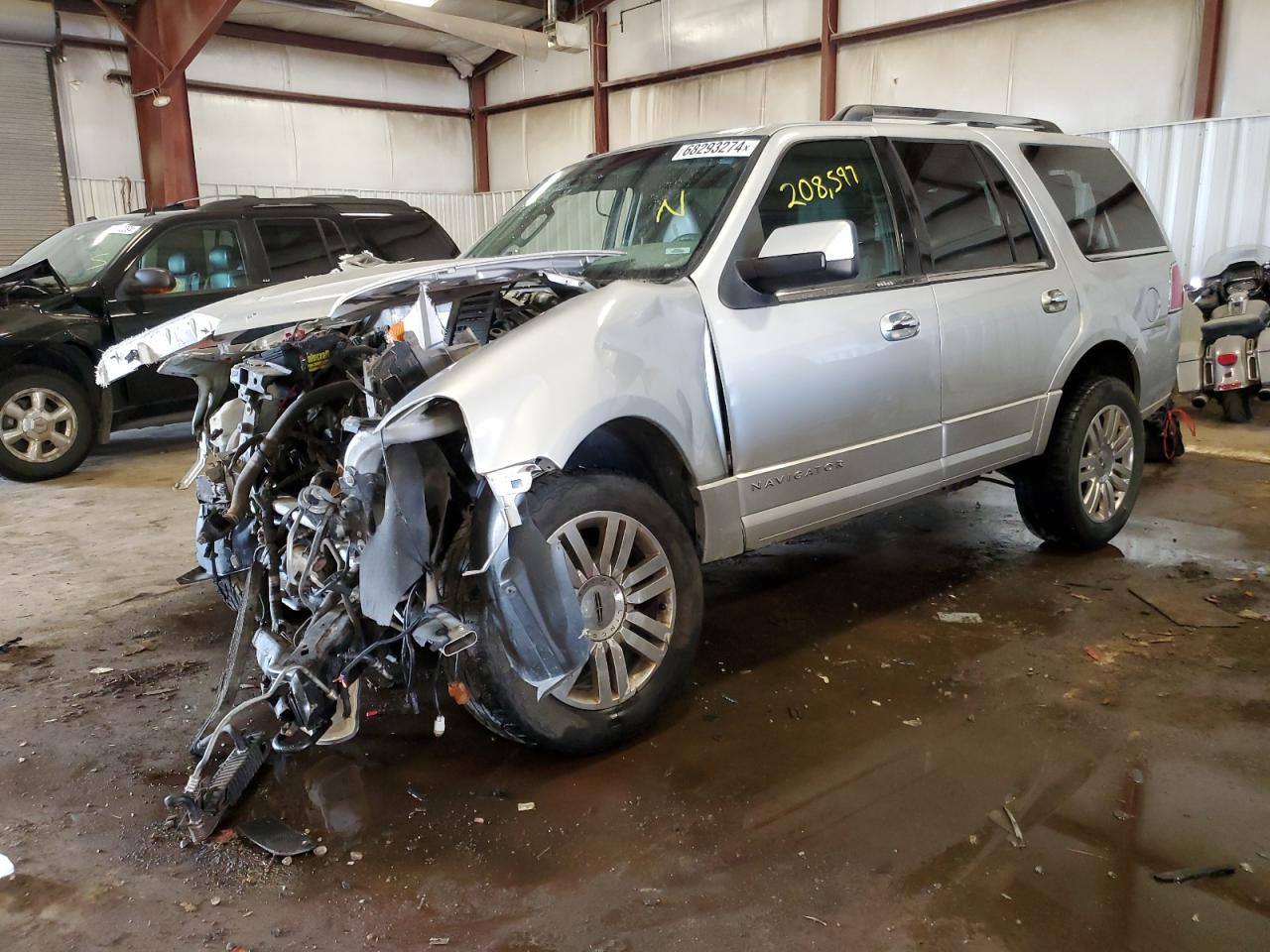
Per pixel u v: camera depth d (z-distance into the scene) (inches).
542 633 98.0
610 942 79.5
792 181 128.0
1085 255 166.9
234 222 289.9
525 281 119.9
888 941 78.8
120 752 113.1
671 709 120.7
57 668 136.6
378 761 110.3
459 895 86.0
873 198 136.1
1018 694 122.2
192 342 119.0
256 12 499.8
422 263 147.9
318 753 112.2
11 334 247.1
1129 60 342.6
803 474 124.0
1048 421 160.2
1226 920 80.6
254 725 119.6
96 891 87.6
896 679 127.5
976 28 378.3
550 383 97.3
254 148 533.3
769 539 123.2
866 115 153.0
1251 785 100.6
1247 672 126.7
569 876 88.4
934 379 137.9
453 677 101.7
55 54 452.4
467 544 99.3
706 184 127.6
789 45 439.8
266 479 120.4
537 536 97.2
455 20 443.8
